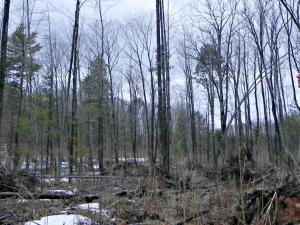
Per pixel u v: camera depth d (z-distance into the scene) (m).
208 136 28.91
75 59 18.08
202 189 8.98
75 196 9.03
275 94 22.22
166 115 17.34
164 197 8.28
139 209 7.56
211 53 27.38
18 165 12.13
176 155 9.71
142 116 38.91
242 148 10.79
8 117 30.45
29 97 26.44
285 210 5.28
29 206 7.55
